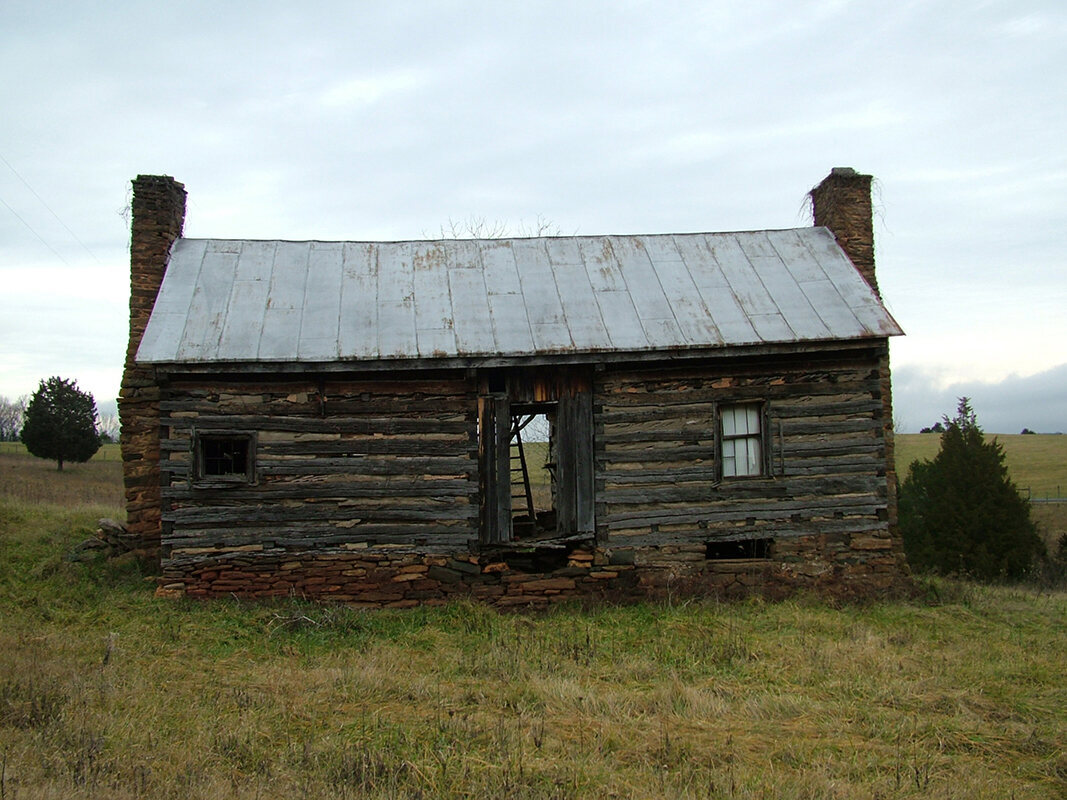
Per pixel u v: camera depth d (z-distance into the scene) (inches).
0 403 3346.5
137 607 537.6
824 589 601.9
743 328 607.2
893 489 631.2
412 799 273.1
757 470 612.4
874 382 618.8
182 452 562.3
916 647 489.1
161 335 568.4
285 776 288.4
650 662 448.5
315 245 689.0
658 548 596.7
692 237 719.7
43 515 741.3
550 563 621.6
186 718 346.3
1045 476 2263.8
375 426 579.5
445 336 588.4
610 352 582.2
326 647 481.4
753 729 354.6
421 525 580.1
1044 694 406.0
